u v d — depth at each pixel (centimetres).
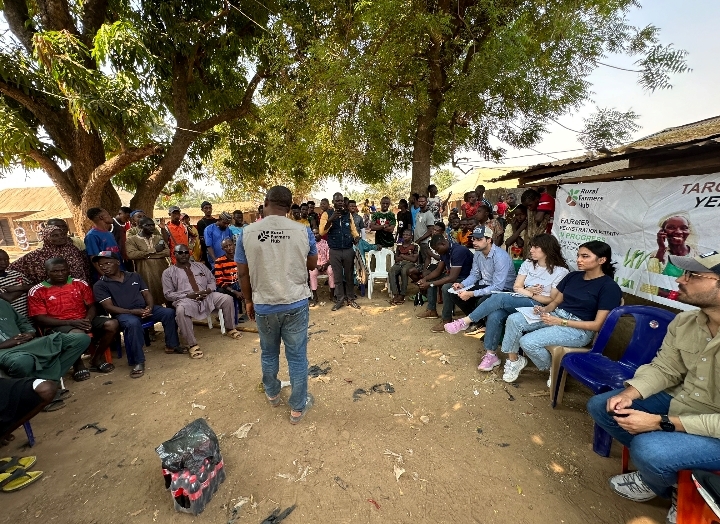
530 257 395
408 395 337
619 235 390
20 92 736
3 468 248
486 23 715
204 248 803
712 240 295
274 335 283
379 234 691
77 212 884
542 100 746
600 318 299
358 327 518
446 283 495
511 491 223
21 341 320
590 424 287
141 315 415
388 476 238
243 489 230
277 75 962
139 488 234
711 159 281
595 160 376
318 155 882
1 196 2862
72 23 788
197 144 1192
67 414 322
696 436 179
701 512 171
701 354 194
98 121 702
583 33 682
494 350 376
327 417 304
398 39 692
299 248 268
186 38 884
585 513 207
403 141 866
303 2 942
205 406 328
